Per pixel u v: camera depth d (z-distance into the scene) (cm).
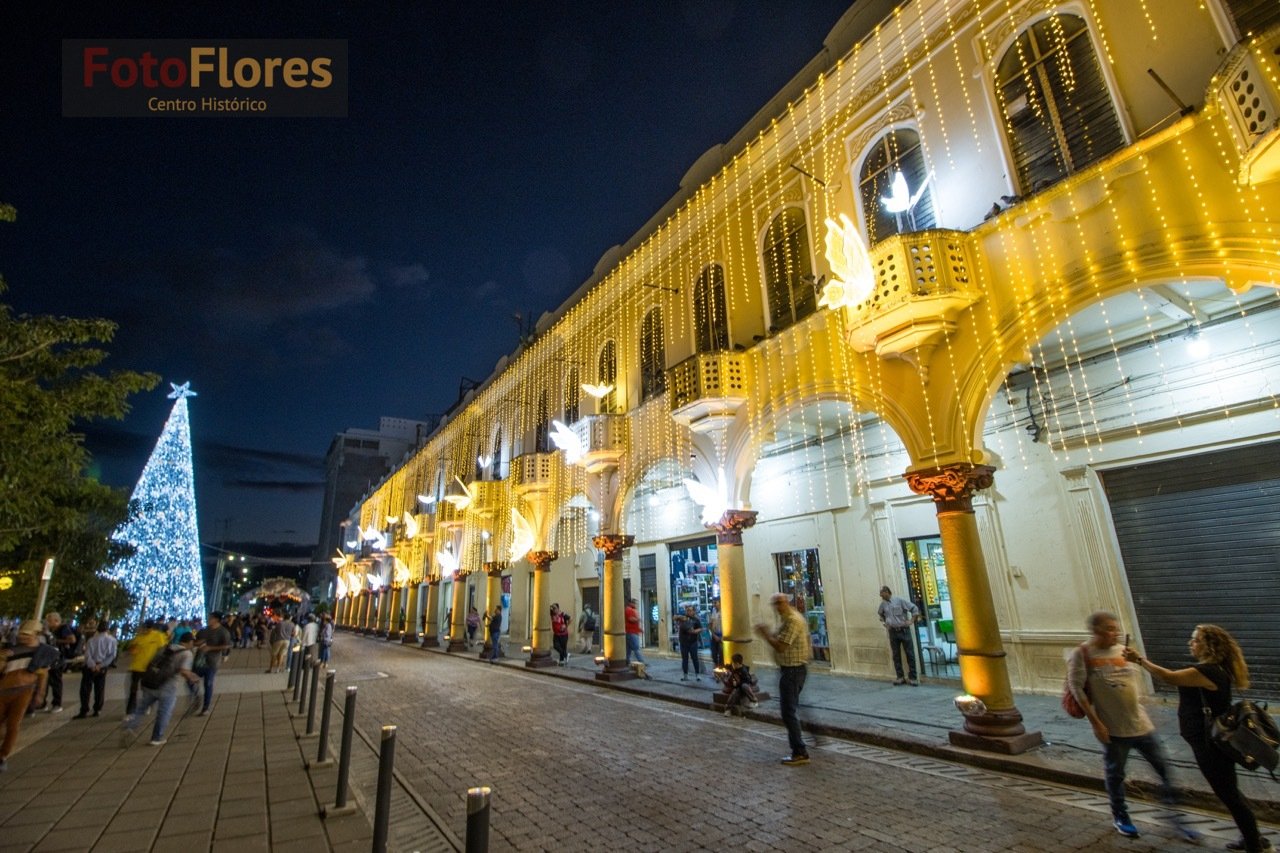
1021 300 687
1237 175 538
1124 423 825
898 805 509
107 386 827
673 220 1340
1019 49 783
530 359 1995
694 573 1578
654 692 1084
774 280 1105
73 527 971
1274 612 693
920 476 734
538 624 1590
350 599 4622
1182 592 765
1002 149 769
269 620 2992
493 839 464
